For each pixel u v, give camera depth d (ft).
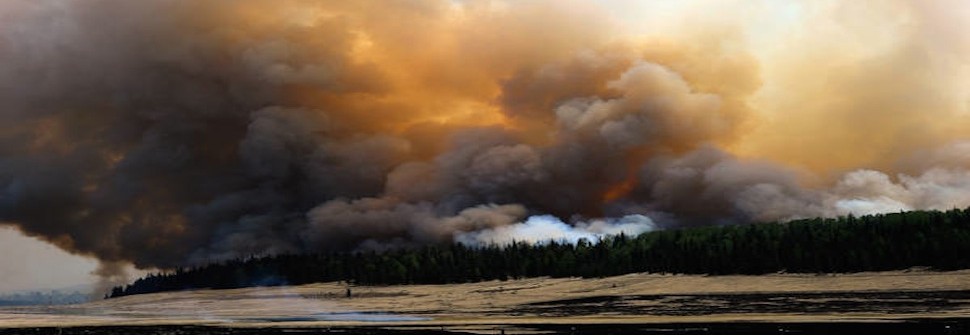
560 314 609.42
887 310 519.19
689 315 546.67
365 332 455.22
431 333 436.35
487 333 426.92
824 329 393.29
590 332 417.49
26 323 647.15
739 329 410.52
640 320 505.25
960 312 477.36
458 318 590.14
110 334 486.38
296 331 474.49
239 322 589.73
